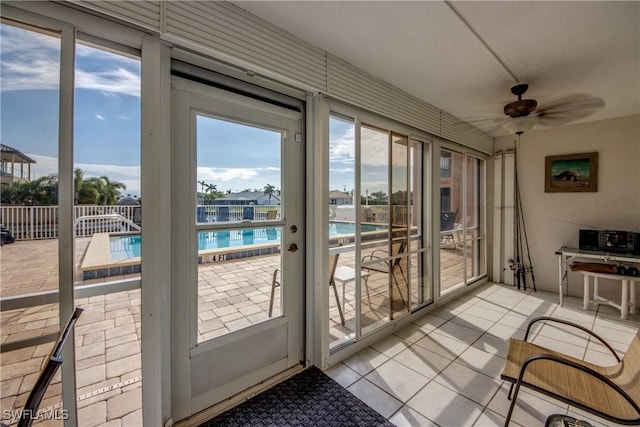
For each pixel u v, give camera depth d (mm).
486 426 1593
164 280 1492
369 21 1694
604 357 2275
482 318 3074
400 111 2709
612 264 3330
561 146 3842
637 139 3338
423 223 3262
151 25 1291
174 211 1576
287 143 2098
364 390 1896
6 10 1064
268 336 2004
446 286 3613
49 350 1174
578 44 1917
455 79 2482
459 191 3822
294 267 2164
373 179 2582
